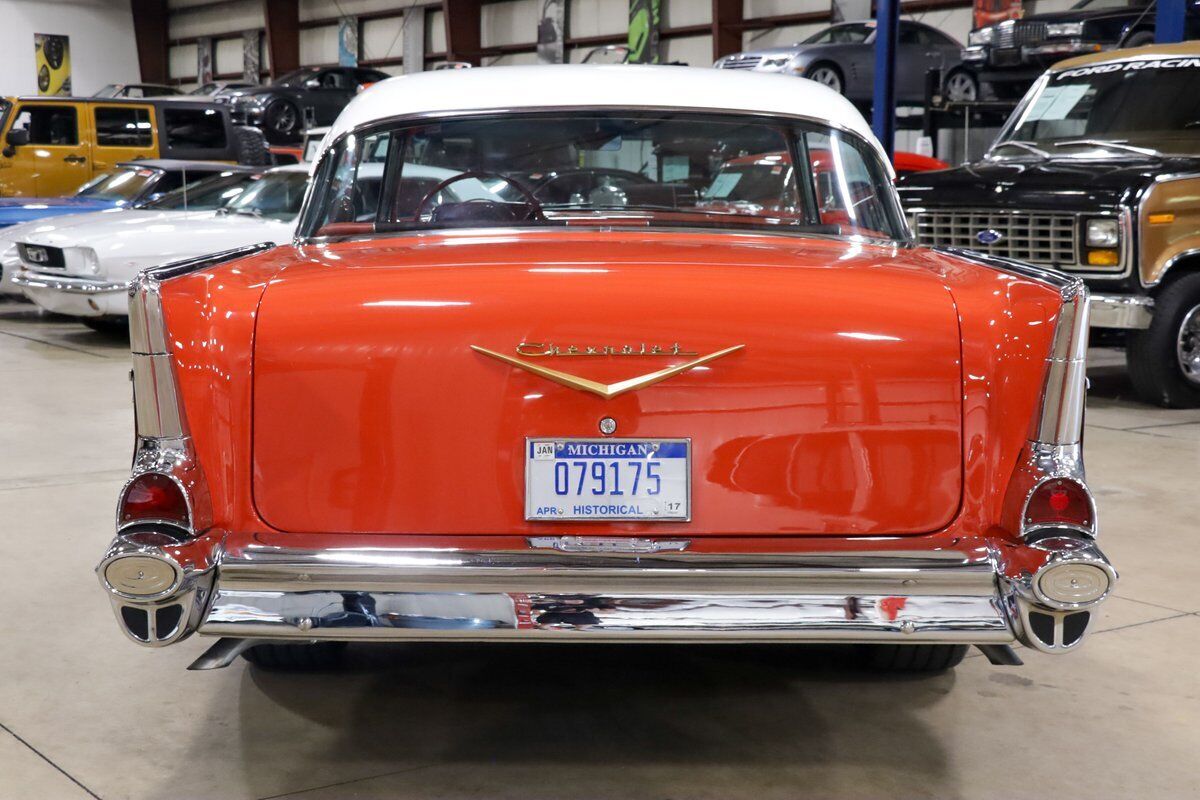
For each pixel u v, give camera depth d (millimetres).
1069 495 2270
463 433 2285
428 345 2283
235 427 2301
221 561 2232
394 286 2336
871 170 3219
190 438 2299
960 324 2314
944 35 16938
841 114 3238
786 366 2283
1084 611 2223
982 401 2307
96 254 9281
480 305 2293
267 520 2312
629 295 2303
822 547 2273
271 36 31719
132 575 2191
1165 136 7598
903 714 2994
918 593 2238
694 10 23094
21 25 33781
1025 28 13555
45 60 34312
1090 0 14094
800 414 2289
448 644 3430
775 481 2295
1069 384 2293
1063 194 7109
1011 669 3293
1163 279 7215
